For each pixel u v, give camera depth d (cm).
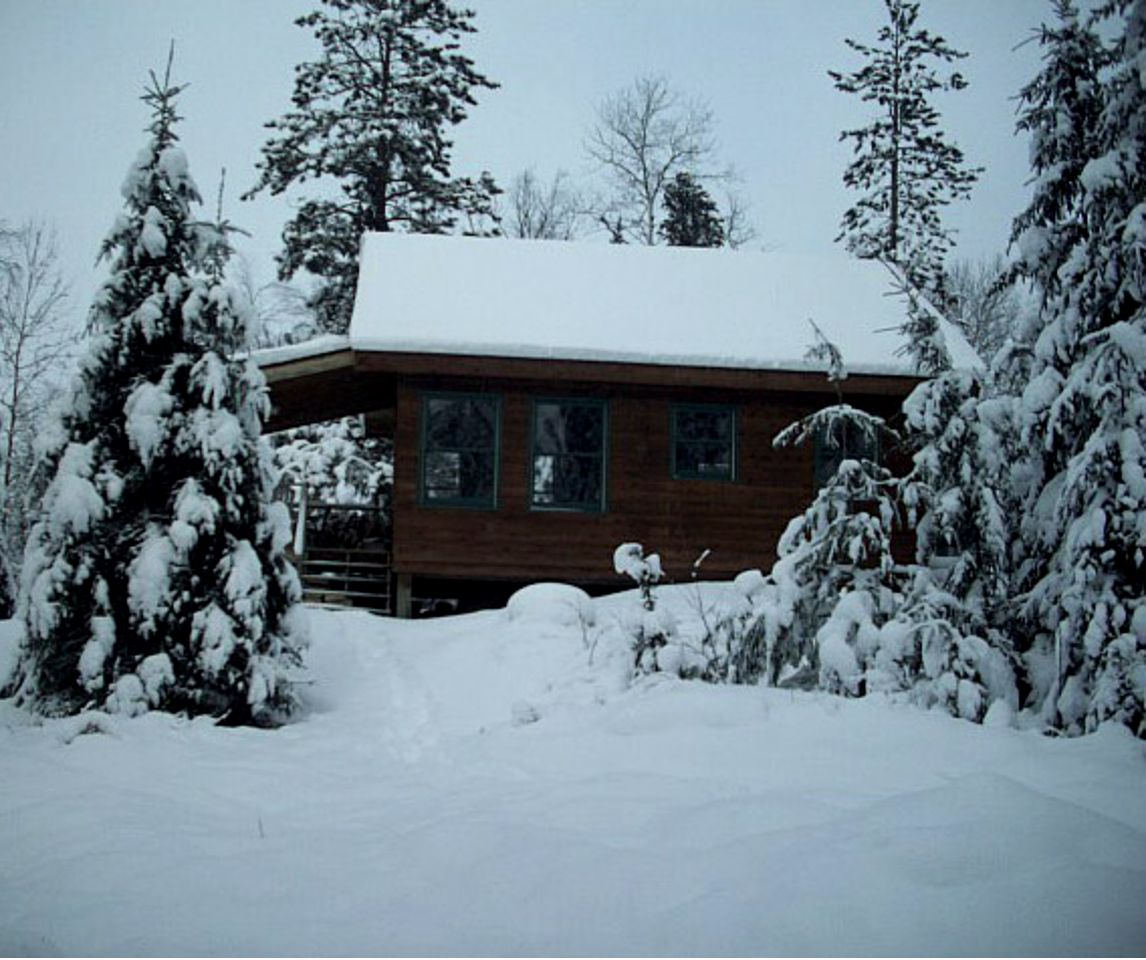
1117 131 1130
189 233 1164
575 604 1417
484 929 431
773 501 1788
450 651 1324
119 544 1071
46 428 1100
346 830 612
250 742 934
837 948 393
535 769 764
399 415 1739
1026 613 1073
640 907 448
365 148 3050
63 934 442
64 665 1062
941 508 1048
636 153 4312
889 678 943
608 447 1772
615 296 1947
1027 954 381
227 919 456
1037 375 1168
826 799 620
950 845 472
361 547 2027
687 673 1020
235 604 1039
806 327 1872
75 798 684
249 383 1138
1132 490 984
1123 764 705
